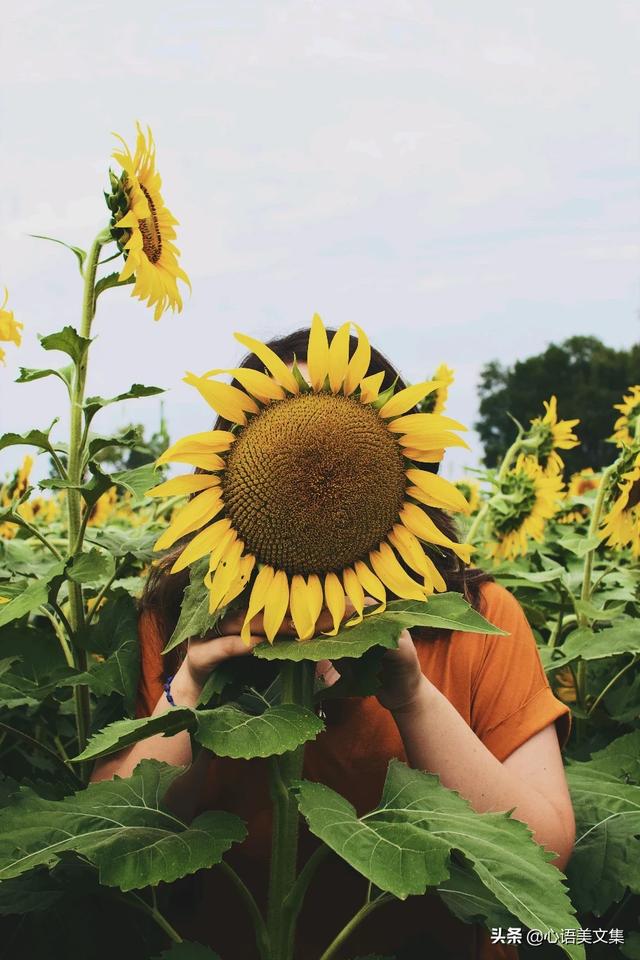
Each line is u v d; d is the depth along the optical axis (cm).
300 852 111
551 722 112
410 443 85
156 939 110
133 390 116
